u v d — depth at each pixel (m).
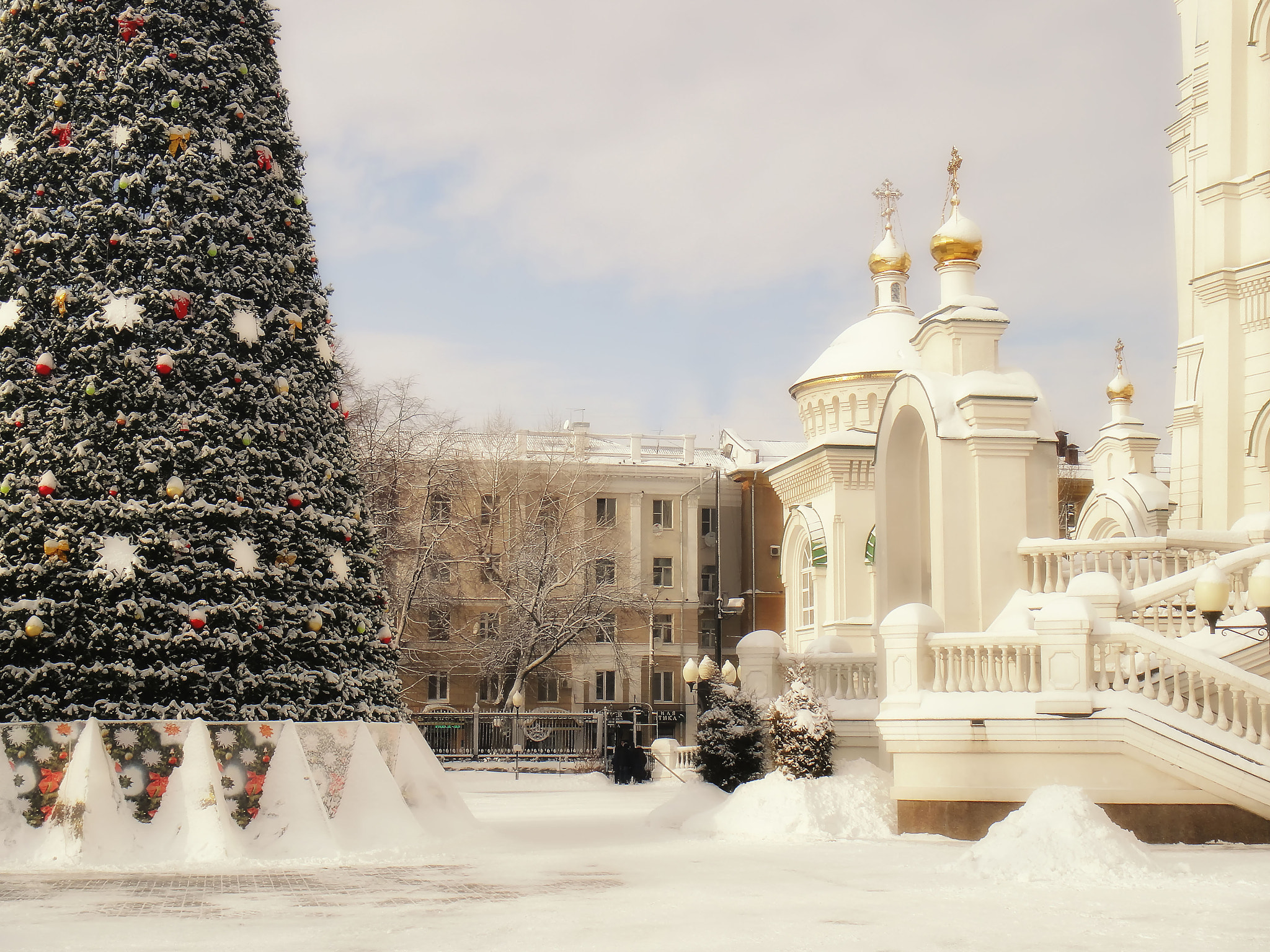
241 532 15.58
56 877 12.85
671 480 69.31
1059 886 11.66
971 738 16.39
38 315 15.58
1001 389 20.41
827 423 48.81
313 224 17.41
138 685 14.82
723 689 21.89
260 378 16.03
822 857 14.42
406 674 58.72
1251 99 25.19
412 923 9.66
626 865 13.77
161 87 16.02
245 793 14.86
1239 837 15.39
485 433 62.19
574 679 66.06
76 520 14.98
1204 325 25.45
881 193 51.47
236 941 8.88
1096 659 17.16
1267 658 17.03
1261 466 24.30
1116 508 34.97
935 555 20.52
